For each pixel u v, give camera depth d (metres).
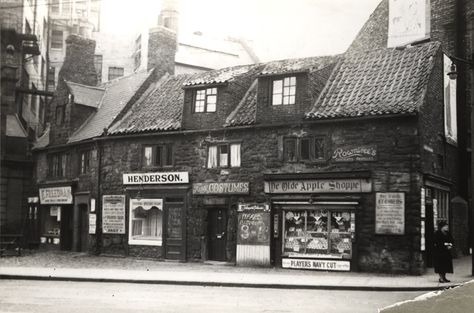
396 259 19.05
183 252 23.58
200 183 23.50
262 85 22.34
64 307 11.34
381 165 19.58
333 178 20.30
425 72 20.84
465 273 18.45
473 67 18.56
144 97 28.61
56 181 30.19
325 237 20.61
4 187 32.00
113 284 16.50
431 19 28.27
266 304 12.16
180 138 24.38
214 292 14.58
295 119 21.39
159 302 12.31
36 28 43.81
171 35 30.91
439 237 16.20
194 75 28.22
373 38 30.03
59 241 29.50
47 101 44.12
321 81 22.41
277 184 21.50
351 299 13.21
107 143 26.70
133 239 25.23
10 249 28.86
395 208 19.16
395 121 19.47
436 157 21.61
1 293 13.87
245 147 22.59
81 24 48.78
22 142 33.03
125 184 25.62
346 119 20.09
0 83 33.81
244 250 22.03
